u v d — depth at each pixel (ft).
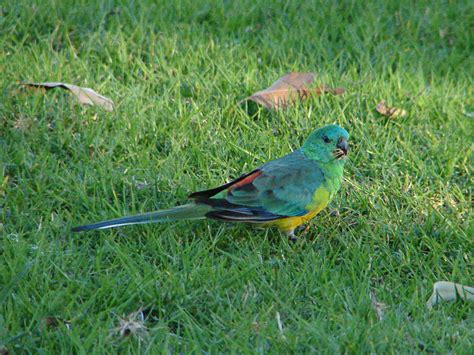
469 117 39.27
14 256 28.37
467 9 48.08
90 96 37.52
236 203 29.58
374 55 44.11
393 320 26.27
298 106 38.96
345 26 45.91
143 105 38.11
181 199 32.63
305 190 30.35
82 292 26.91
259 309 26.81
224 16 46.14
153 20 45.34
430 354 25.27
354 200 33.35
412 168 35.63
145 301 26.84
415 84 41.65
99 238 30.07
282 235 31.19
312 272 28.76
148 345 24.67
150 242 29.71
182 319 26.18
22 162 33.53
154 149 35.63
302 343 25.08
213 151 35.94
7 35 42.57
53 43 43.01
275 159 33.09
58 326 25.27
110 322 25.55
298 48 44.16
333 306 27.04
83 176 33.50
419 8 47.98
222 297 27.30
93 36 43.01
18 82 38.75
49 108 37.06
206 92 39.65
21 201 31.55
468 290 28.07
